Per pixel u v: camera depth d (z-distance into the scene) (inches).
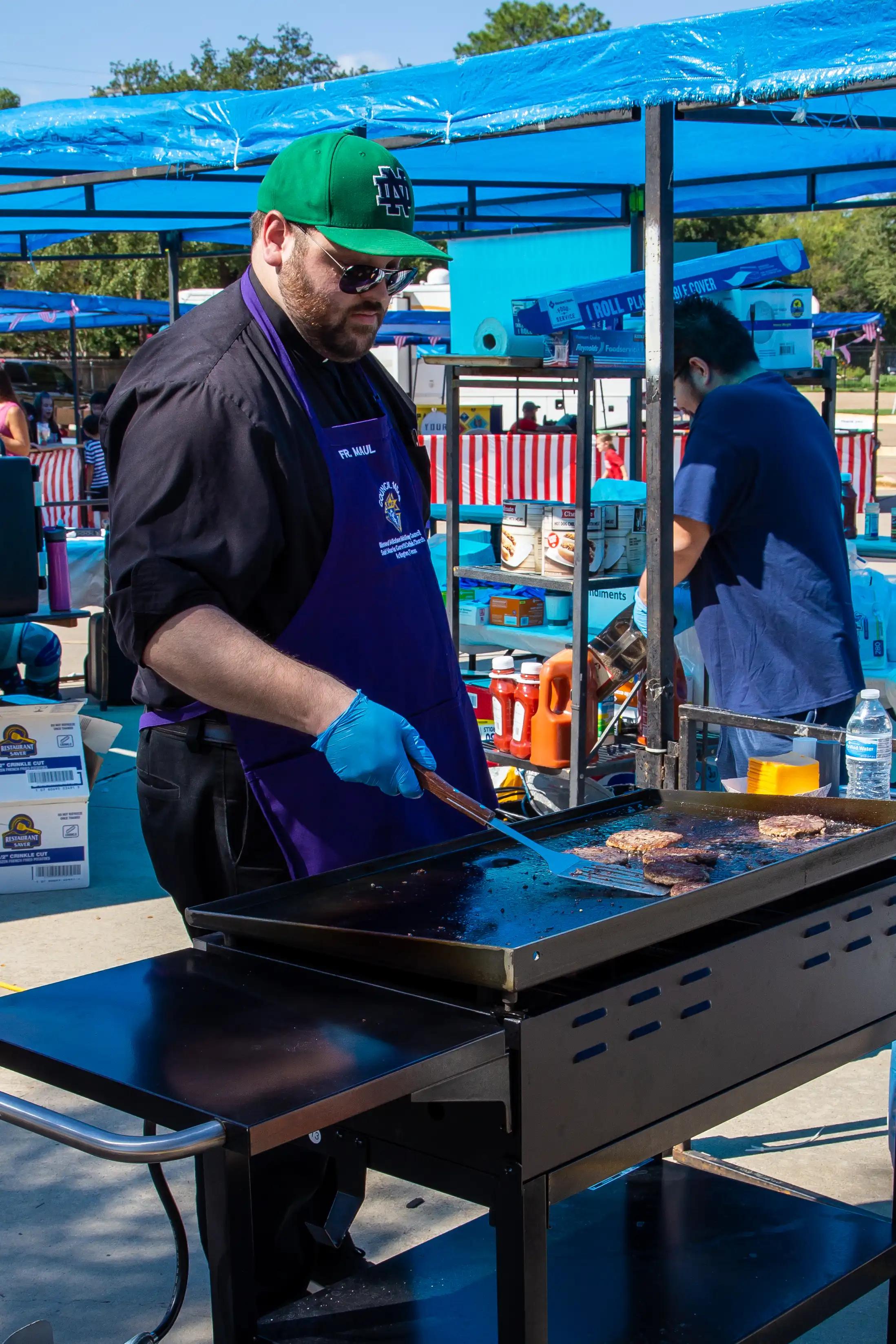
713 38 108.9
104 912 179.3
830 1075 133.4
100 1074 52.6
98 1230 107.1
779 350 178.5
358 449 84.1
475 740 96.7
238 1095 50.3
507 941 64.5
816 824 83.0
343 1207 78.0
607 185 283.6
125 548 75.8
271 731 81.7
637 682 160.1
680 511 128.3
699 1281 79.7
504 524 179.5
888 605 174.9
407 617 88.0
